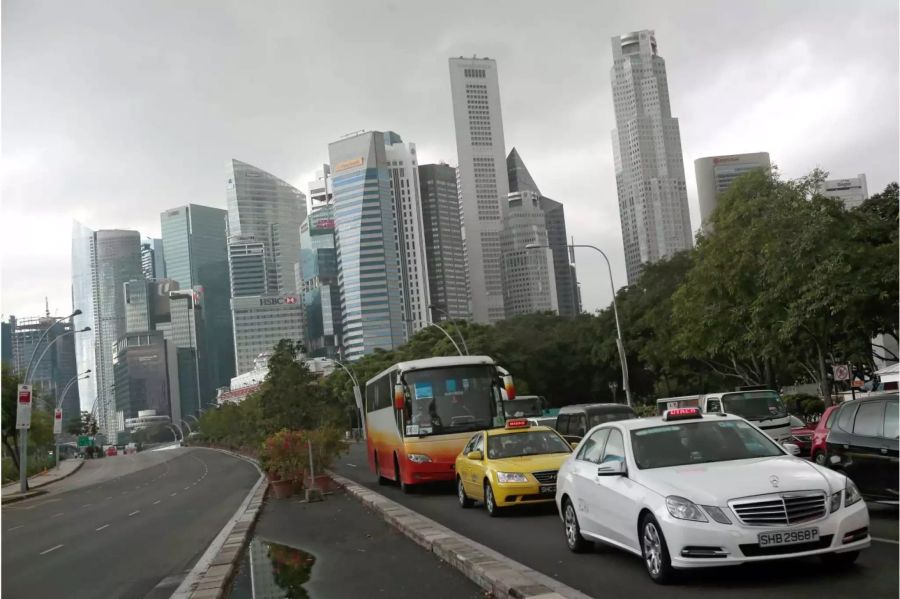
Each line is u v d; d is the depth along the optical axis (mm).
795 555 7336
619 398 75625
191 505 25688
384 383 24359
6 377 59125
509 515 14953
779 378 53844
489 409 21109
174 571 12070
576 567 9305
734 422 9227
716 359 47875
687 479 7984
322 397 44969
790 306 27344
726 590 7543
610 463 9023
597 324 65688
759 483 7648
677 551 7594
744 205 31031
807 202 28953
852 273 26422
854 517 7547
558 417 22938
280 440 24875
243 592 9711
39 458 76188
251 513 19047
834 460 12094
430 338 78562
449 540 11312
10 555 16531
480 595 8336
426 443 20625
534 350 74062
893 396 11477
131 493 37219
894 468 10930
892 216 34281
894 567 7895
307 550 12922
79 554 15422
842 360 42906
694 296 34500
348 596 8898
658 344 49281
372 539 13492
